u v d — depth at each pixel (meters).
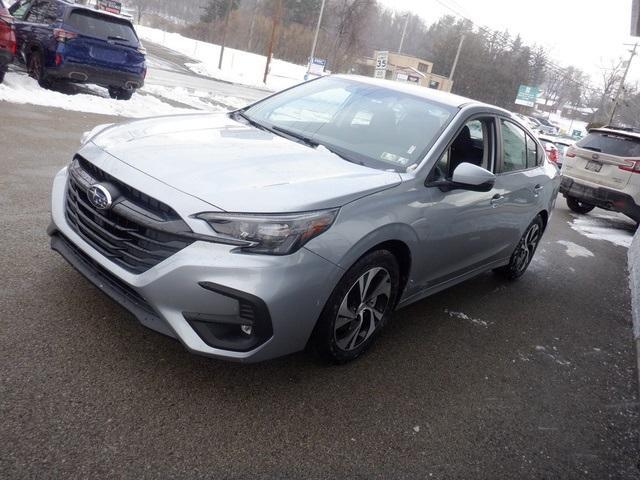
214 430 2.55
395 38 100.69
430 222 3.43
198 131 3.53
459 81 86.75
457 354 3.87
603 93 68.56
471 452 2.84
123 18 11.02
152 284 2.55
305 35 65.75
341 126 3.90
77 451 2.25
